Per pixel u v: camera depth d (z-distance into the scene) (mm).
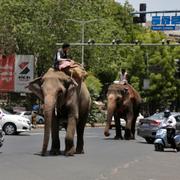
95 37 73312
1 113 37781
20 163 18812
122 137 37219
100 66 75312
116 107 35188
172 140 27719
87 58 72812
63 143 29781
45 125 20062
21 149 25234
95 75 84250
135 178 16625
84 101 22219
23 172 16688
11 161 19359
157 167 19984
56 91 19984
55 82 20172
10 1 64312
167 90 89938
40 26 64188
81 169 17844
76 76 21047
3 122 39625
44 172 16812
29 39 63969
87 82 68875
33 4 64625
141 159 22609
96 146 28656
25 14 64750
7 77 59531
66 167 18125
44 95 19953
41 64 65938
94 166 18891
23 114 45781
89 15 70812
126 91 35531
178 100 97000
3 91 59875
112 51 78875
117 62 85750
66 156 21422
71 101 20891
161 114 35031
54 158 20516
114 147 28516
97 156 22516
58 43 62500
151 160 22500
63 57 21266
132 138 37406
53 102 19797
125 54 92062
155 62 89688
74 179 15672
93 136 39812
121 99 35125
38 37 63875
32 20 64688
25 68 59344
